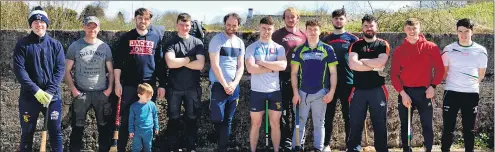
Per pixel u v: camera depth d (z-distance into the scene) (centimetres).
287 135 548
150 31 530
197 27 572
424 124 513
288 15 545
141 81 522
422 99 509
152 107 521
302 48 525
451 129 517
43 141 493
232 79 516
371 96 506
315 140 532
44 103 484
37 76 485
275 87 522
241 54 529
